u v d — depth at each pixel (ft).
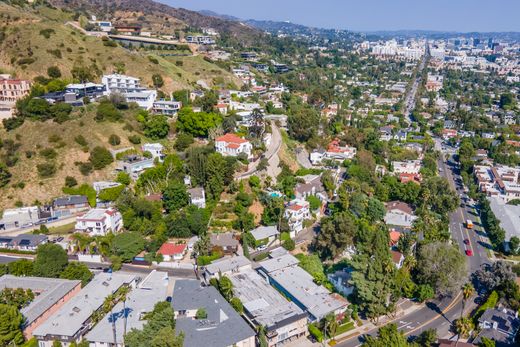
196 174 515.91
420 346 306.55
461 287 384.47
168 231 452.35
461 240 523.70
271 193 530.27
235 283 372.79
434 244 405.59
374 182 633.20
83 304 334.03
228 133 627.46
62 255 381.60
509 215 562.66
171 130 619.67
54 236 442.91
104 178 513.45
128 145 561.84
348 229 423.23
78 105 601.62
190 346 287.07
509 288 384.06
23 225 454.81
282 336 321.11
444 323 355.15
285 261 409.69
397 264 416.67
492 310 357.00
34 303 329.31
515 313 353.31
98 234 434.71
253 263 426.10
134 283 376.07
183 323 311.88
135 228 453.17
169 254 423.64
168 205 475.72
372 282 354.95
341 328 342.44
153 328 291.99
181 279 387.34
